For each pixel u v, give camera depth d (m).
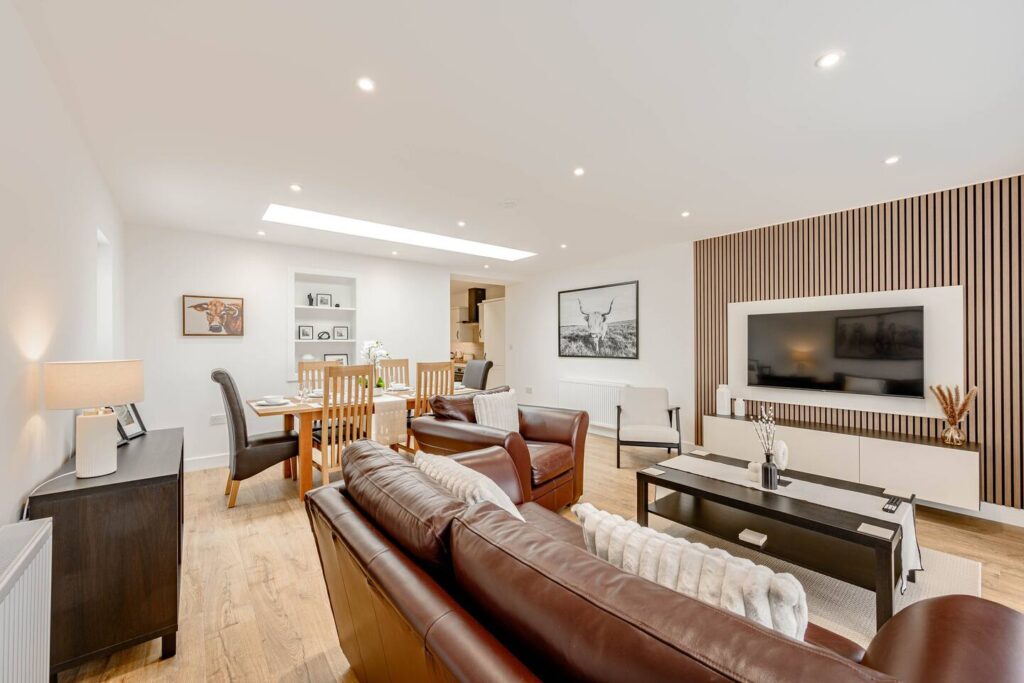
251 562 2.38
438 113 2.09
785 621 0.73
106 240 2.98
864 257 3.57
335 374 3.39
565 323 6.39
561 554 0.82
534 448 3.01
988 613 0.91
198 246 4.22
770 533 2.32
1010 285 2.95
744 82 1.86
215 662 1.64
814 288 3.86
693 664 0.55
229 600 2.03
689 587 0.80
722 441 4.15
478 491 1.32
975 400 3.08
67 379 1.58
